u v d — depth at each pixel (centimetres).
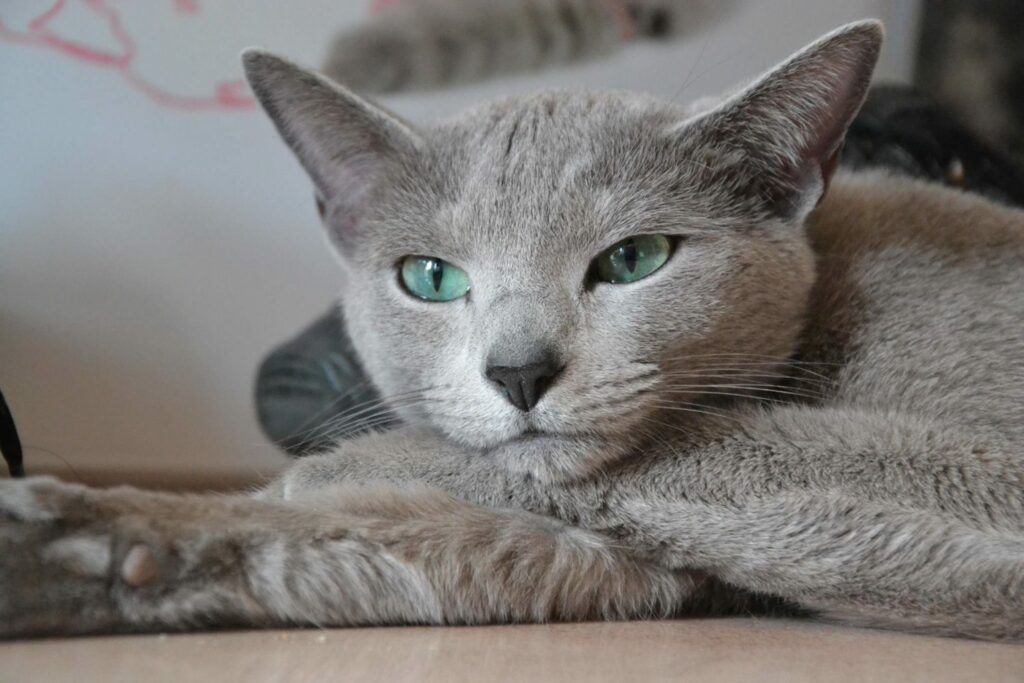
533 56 65
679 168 35
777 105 35
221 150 66
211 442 66
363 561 29
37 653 26
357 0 66
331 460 34
